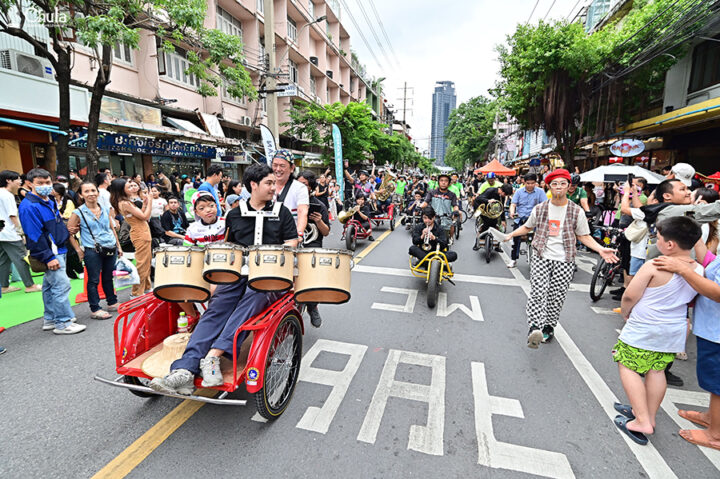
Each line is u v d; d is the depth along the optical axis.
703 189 3.97
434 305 5.36
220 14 18.86
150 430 2.74
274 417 2.81
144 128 11.87
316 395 3.20
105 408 3.00
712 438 2.67
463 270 7.45
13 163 9.25
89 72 11.65
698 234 2.47
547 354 4.02
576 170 13.14
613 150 10.48
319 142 24.19
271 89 12.92
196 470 2.37
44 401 3.08
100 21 6.77
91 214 4.68
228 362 2.83
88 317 4.94
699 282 2.39
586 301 5.79
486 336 4.44
